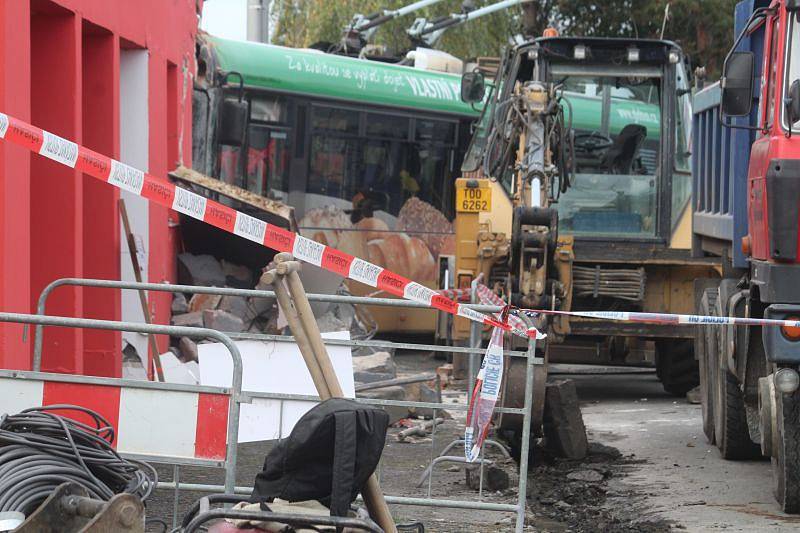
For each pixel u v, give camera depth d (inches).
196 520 210.2
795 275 359.3
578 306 654.5
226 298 665.6
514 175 589.3
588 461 486.3
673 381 697.6
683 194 664.4
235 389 259.3
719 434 488.7
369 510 235.0
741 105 388.5
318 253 274.2
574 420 487.8
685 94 674.2
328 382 236.2
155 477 252.4
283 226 658.2
